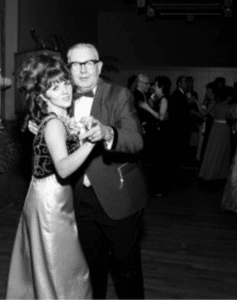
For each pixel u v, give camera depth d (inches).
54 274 78.0
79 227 86.0
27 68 77.9
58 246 78.4
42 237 78.0
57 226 78.2
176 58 393.7
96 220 84.7
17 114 204.8
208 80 393.7
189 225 180.1
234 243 158.2
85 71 81.7
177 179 283.9
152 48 393.7
